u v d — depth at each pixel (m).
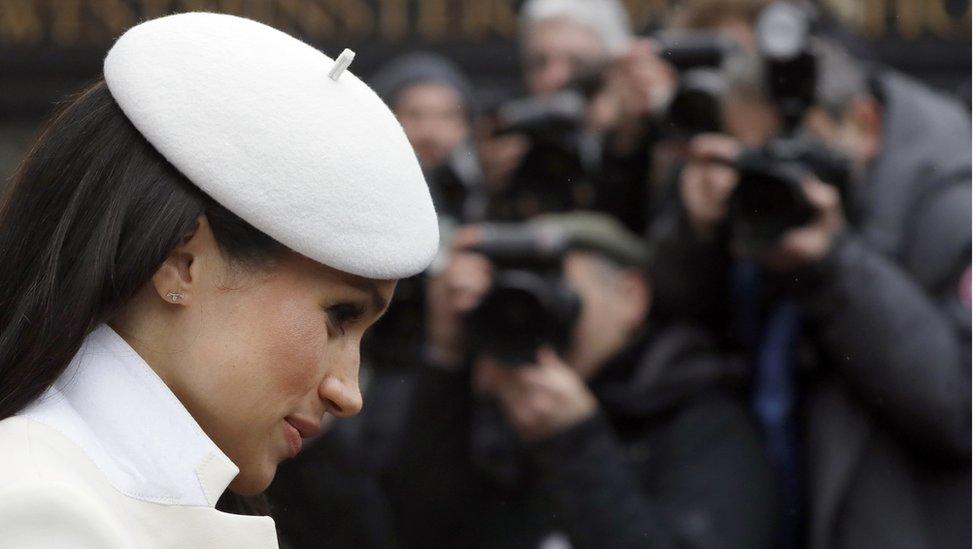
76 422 2.33
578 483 5.14
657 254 5.43
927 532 4.94
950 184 5.31
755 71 5.45
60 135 2.37
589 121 6.18
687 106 5.48
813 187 5.05
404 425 5.55
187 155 2.27
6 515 2.13
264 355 2.35
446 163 6.29
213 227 2.32
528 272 5.41
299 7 8.95
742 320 5.31
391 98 6.55
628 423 5.27
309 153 2.29
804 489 5.09
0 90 8.92
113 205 2.30
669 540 5.03
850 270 5.01
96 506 2.20
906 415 4.93
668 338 5.30
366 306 2.42
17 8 8.96
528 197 5.95
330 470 5.45
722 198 5.29
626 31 6.71
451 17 8.94
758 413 5.19
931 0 8.56
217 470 2.34
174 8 8.96
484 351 5.35
